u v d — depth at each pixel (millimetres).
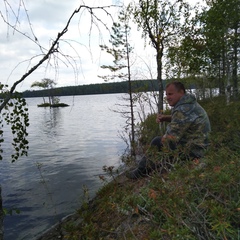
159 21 9430
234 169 2293
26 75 2342
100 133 21641
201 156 3480
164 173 3369
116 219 3434
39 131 24828
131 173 4488
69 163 11336
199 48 11523
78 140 18422
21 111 4691
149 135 7480
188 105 3943
